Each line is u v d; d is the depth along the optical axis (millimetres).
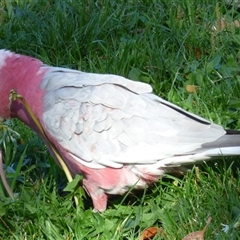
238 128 4434
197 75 4816
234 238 3615
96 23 5402
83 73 4008
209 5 5555
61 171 4297
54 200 3996
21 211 3910
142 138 3818
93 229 3820
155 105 3873
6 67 3930
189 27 5371
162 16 5465
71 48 5273
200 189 3980
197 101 4613
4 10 5867
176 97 4707
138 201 4055
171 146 3805
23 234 3822
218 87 4715
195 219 3775
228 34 5254
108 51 5191
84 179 3973
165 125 3828
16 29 5531
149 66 5012
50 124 3896
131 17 5504
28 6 5738
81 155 3865
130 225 3787
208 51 5191
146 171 3867
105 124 3836
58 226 3854
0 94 3951
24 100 3861
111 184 3912
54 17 5508
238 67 4906
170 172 4020
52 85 3928
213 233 3678
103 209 4012
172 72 4922
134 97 3883
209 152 3785
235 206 3834
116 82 3912
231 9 5527
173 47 5195
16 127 4656
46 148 4480
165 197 4012
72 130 3861
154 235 3756
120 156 3824
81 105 3869
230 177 4027
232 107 4574
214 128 3852
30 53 5328
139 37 5293
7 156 4305
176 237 3693
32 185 4160
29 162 4461
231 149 3775
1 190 4062
